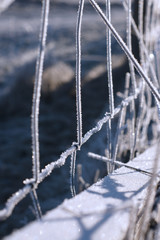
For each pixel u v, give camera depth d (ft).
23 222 8.78
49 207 9.23
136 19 18.37
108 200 3.60
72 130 19.08
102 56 35.88
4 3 2.94
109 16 4.46
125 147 6.79
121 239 3.21
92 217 3.21
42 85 24.56
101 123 4.44
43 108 22.91
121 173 4.25
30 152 16.24
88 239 2.97
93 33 51.39
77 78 3.86
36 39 42.27
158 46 7.22
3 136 18.48
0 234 8.77
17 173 14.03
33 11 83.87
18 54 34.04
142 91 5.53
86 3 88.63
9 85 24.23
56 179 11.41
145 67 6.31
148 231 3.64
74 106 23.07
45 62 26.23
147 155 4.92
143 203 3.68
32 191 3.38
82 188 6.86
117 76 26.48
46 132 18.72
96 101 23.49
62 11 83.82
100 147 10.88
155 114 6.92
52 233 3.00
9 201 3.08
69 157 12.48
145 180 4.09
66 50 38.04
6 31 49.47
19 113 22.25
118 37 3.69
